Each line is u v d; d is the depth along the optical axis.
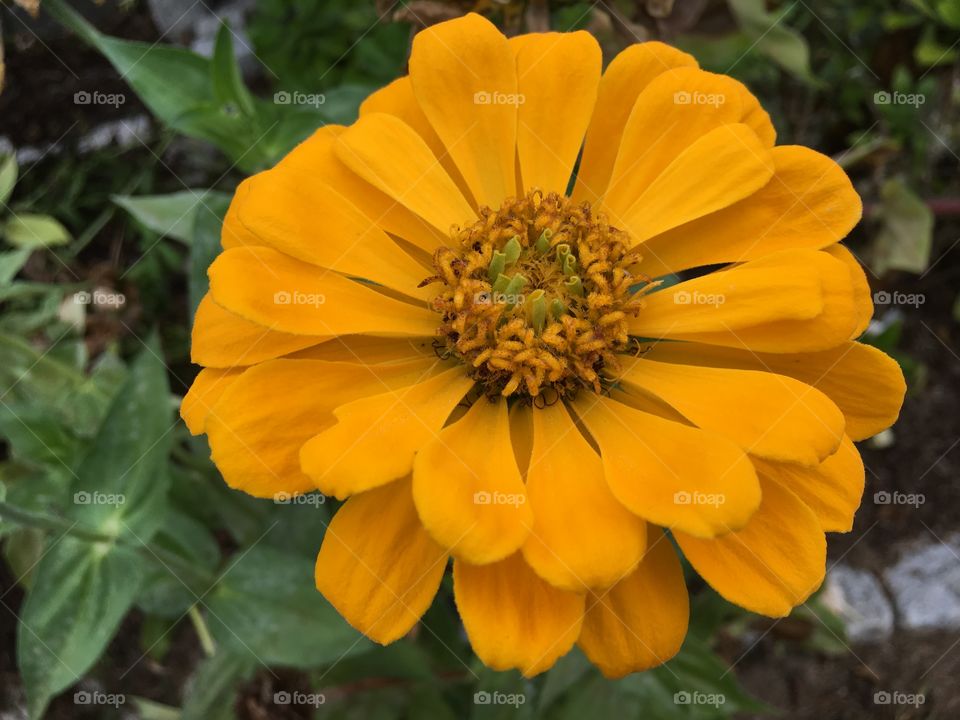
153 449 0.10
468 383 0.08
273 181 0.07
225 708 0.12
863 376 0.08
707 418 0.07
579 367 0.08
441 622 0.12
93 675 0.15
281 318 0.07
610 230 0.08
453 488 0.07
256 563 0.11
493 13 0.12
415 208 0.08
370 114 0.08
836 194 0.08
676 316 0.08
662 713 0.12
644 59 0.09
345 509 0.07
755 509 0.07
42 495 0.12
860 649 0.15
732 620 0.15
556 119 0.09
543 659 0.07
